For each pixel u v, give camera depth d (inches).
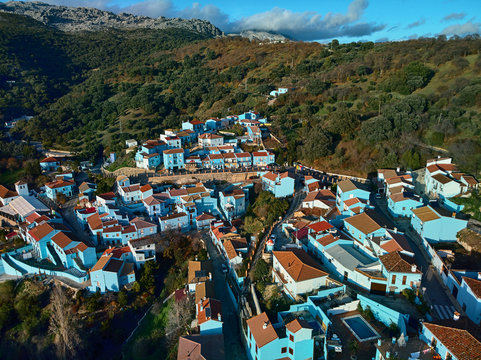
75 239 3567.9
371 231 2677.2
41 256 3646.7
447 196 3294.8
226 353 2143.2
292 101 6451.8
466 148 3772.1
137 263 3309.5
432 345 1717.5
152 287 3036.4
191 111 7475.4
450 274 2263.8
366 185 4055.1
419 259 2630.4
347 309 2113.7
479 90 4456.2
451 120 4259.4
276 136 5590.6
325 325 1969.7
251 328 2001.7
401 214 3245.6
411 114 4498.0
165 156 4943.4
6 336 2896.2
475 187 3265.3
